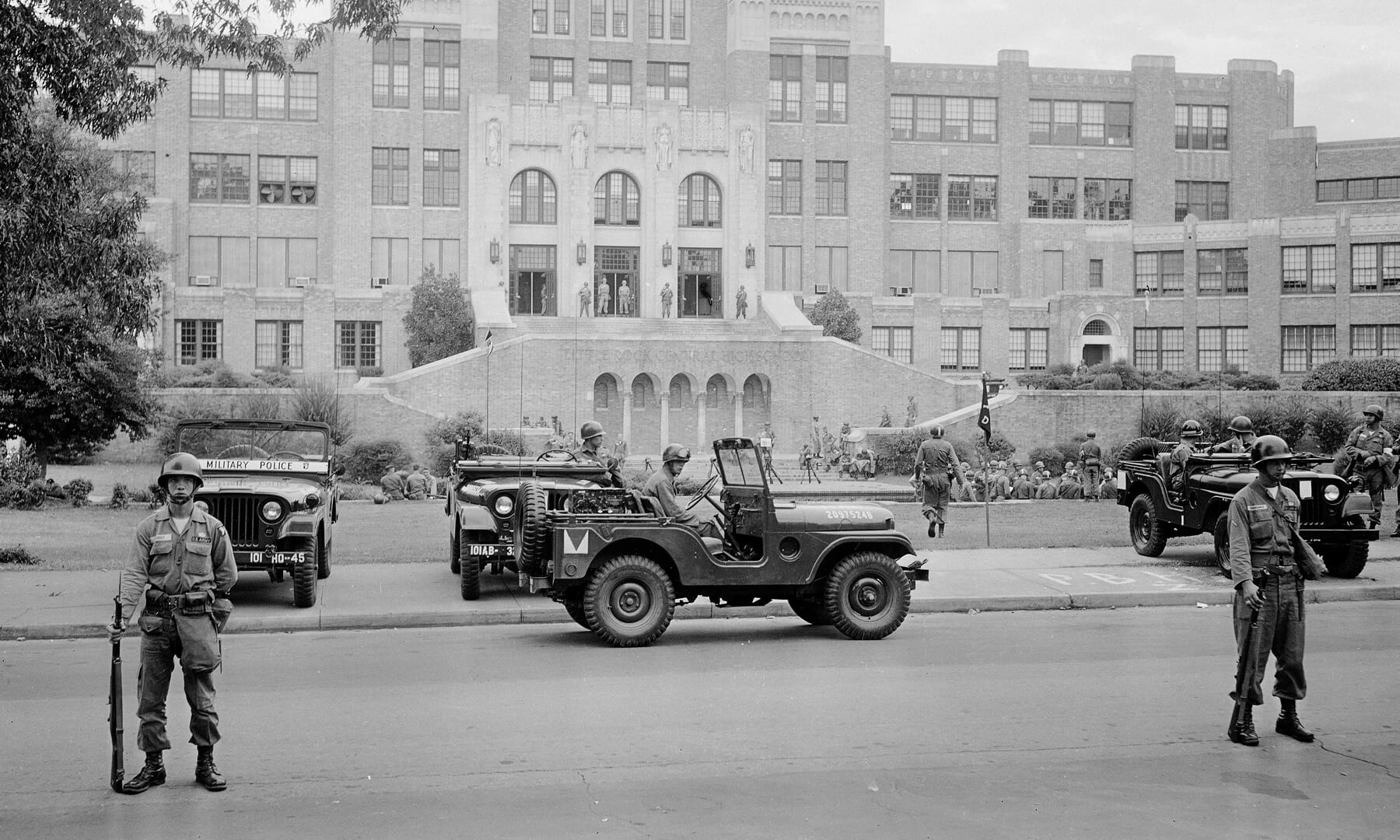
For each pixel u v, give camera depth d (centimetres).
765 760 944
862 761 942
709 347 6019
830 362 6066
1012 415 5275
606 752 964
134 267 2020
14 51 1703
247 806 835
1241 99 7869
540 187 6944
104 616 1546
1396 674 1253
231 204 7012
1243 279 6750
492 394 5681
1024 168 7800
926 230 7788
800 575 1448
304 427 1930
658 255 6956
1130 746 987
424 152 7125
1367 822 809
